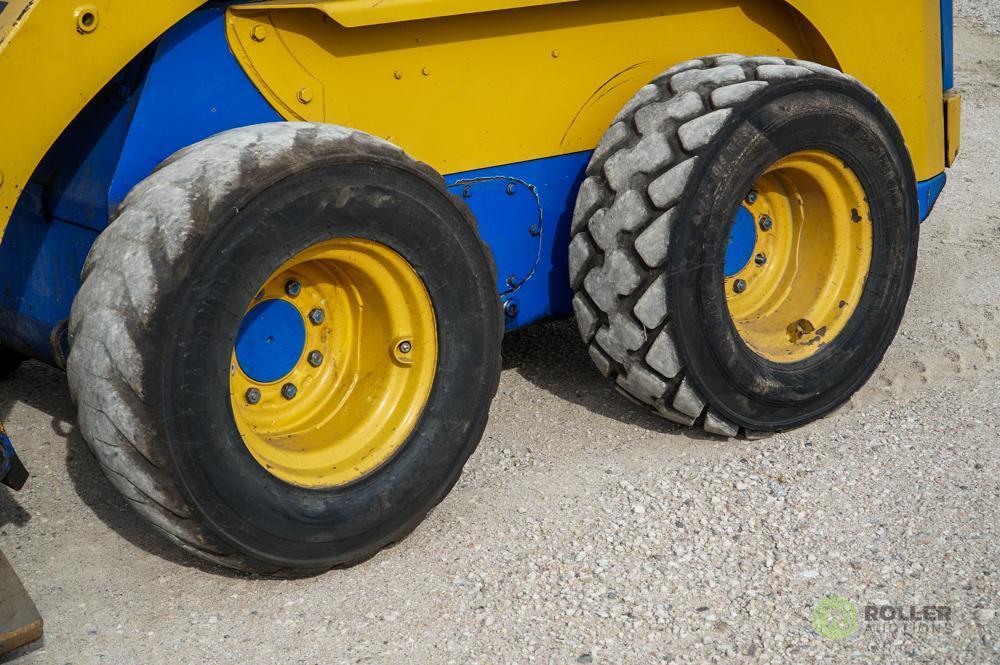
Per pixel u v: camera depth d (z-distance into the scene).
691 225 4.75
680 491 4.78
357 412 4.57
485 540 4.61
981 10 10.63
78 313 4.25
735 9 5.16
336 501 4.44
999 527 4.64
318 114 4.59
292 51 4.53
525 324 5.04
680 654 4.29
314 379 4.59
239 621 4.38
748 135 4.79
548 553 4.56
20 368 5.33
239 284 4.26
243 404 4.50
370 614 4.39
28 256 4.64
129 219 4.24
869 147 5.01
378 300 4.54
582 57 4.94
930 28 5.50
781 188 5.11
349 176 4.36
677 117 4.78
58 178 4.52
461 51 4.75
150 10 4.31
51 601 4.42
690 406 4.88
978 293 5.82
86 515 4.70
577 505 4.73
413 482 4.54
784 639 4.32
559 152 4.96
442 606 4.41
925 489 4.79
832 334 5.08
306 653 4.29
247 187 4.24
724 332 4.85
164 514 4.29
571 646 4.30
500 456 4.93
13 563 4.54
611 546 4.59
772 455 4.94
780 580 4.48
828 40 5.26
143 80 4.39
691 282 4.78
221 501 4.30
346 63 4.60
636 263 4.76
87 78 4.28
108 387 4.20
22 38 4.21
